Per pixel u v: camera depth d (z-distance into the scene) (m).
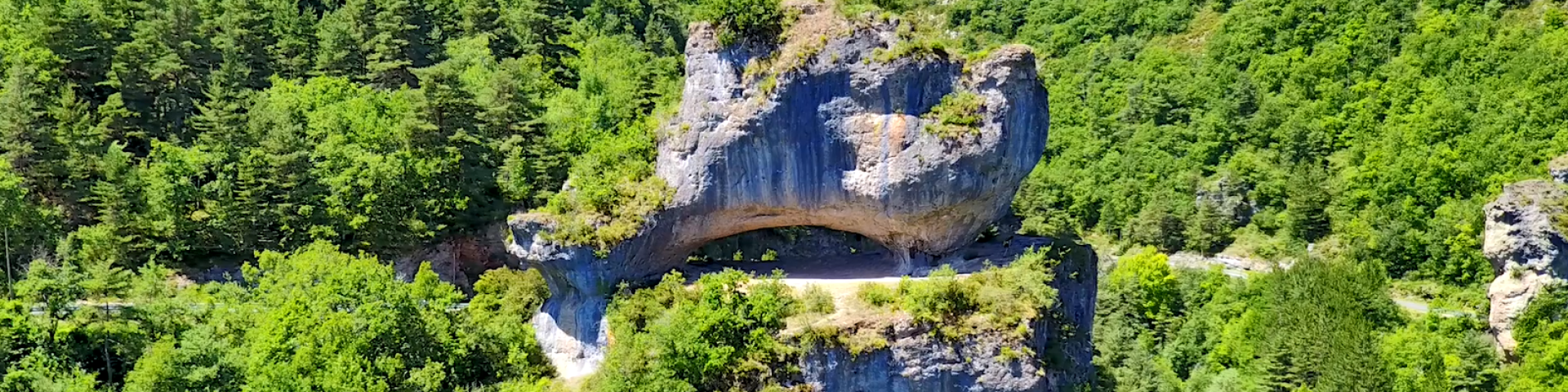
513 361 45.84
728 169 44.53
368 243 56.06
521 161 58.72
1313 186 102.81
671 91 65.25
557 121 63.25
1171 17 129.75
